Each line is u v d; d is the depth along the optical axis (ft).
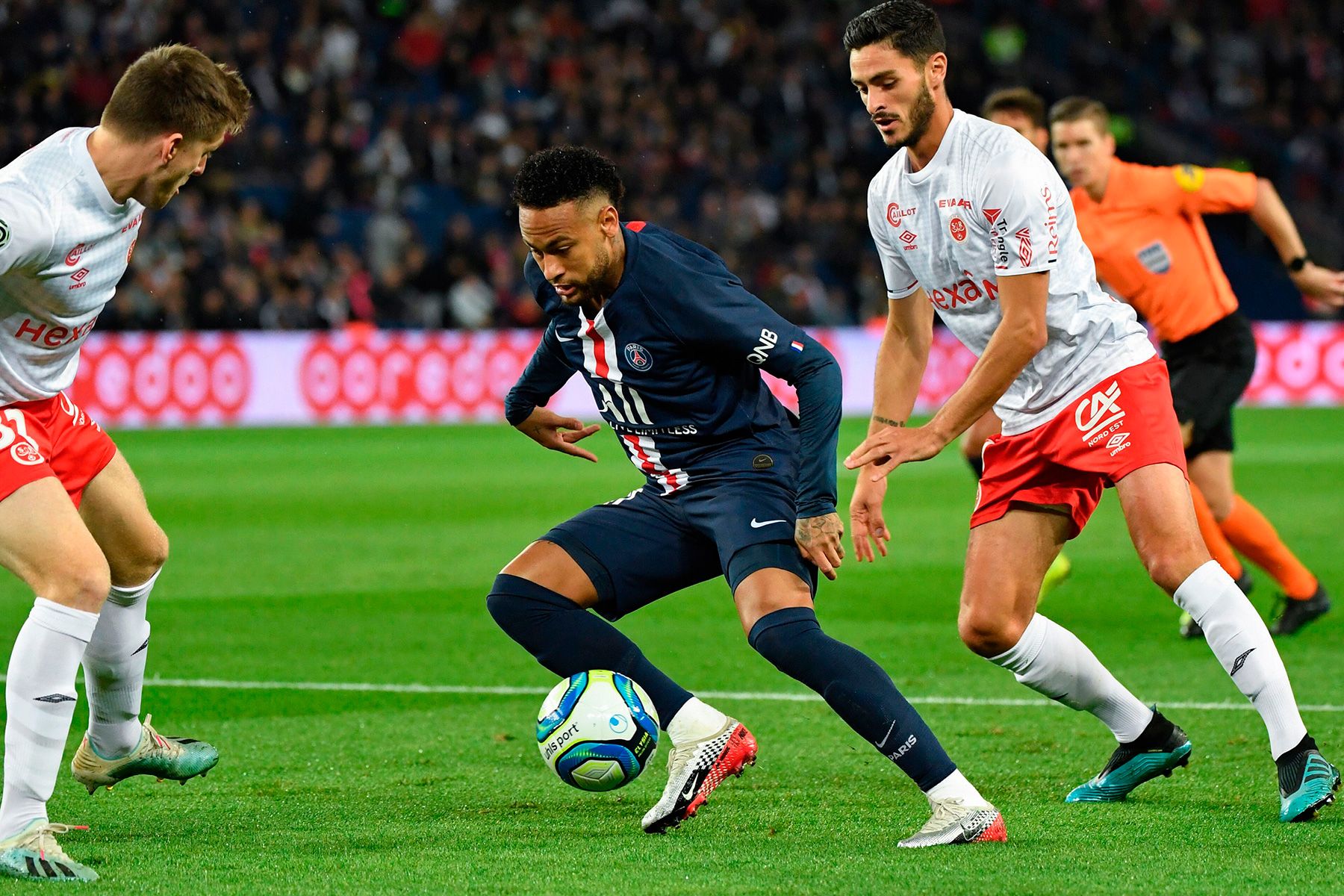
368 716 62.90
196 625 84.69
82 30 278.46
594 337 45.98
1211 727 59.26
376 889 37.68
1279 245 80.18
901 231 49.32
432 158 286.87
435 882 38.34
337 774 53.01
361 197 276.82
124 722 47.39
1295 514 130.41
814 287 282.15
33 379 43.14
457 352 244.63
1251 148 339.16
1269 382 264.93
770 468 46.29
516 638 46.93
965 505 142.31
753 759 45.39
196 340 227.61
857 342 257.55
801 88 319.68
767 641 43.06
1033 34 348.38
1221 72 352.28
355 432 222.48
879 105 46.47
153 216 246.88
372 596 94.48
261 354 232.12
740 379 46.73
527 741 58.39
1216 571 46.37
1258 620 46.06
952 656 75.36
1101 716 48.24
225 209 256.93
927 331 52.37
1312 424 225.97
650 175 296.71
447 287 260.01
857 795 49.14
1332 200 339.77
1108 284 82.02
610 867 39.83
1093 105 79.36
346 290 251.39
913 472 175.11
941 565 106.83
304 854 41.55
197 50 41.83
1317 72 358.64
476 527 127.24
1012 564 48.47
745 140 309.83
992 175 45.96
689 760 44.37
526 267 48.55
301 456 188.03
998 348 45.57
